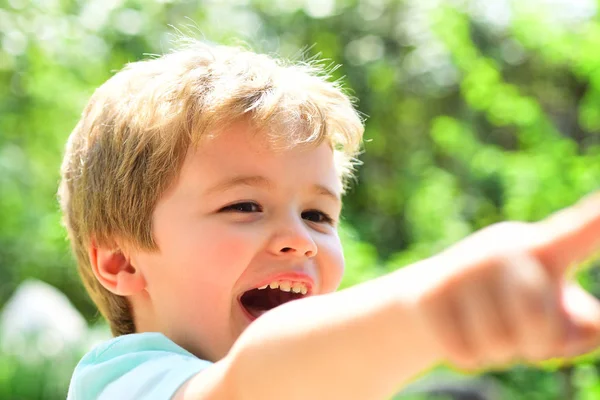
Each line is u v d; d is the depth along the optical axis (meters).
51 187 9.49
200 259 1.84
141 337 1.66
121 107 2.04
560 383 7.18
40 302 7.63
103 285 2.03
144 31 8.98
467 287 0.73
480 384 7.29
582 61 6.17
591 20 6.28
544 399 7.35
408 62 10.18
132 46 8.91
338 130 2.17
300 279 1.87
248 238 1.83
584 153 7.23
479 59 6.74
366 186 10.12
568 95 8.58
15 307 7.67
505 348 0.71
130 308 2.07
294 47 10.27
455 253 0.77
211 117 1.86
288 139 1.90
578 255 0.70
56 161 9.24
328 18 10.38
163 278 1.91
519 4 6.25
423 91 10.00
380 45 10.37
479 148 7.02
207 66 2.03
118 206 1.98
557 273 0.70
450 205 7.54
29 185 9.43
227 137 1.87
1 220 9.61
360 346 0.88
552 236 0.71
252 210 1.86
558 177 6.41
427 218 7.46
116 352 1.67
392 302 0.85
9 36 8.09
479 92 6.59
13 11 8.08
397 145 10.21
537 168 6.45
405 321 0.83
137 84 2.06
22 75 8.46
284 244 1.84
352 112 2.23
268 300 1.97
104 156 2.04
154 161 1.91
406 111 10.23
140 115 1.97
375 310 0.87
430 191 7.59
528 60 8.41
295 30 10.30
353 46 10.40
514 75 8.46
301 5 10.30
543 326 0.68
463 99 9.48
